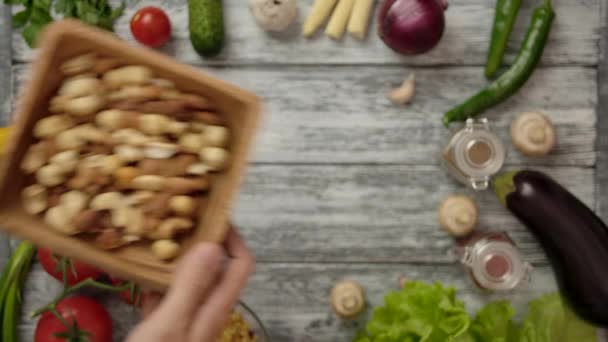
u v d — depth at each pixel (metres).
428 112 1.45
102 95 1.08
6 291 1.42
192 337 1.09
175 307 1.06
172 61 1.07
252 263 1.16
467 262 1.41
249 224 1.45
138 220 1.08
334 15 1.42
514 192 1.40
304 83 1.44
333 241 1.45
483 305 1.45
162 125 1.08
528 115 1.43
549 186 1.40
